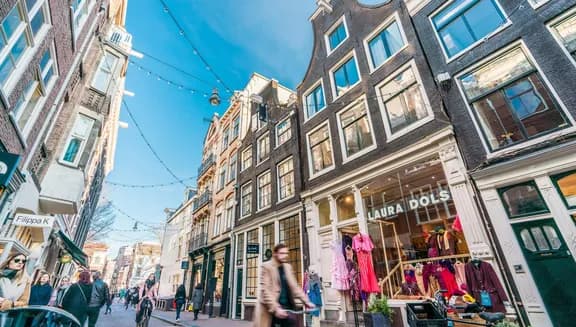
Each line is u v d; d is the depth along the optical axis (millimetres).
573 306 4168
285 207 11203
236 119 19344
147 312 8383
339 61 10922
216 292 14859
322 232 9242
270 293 3195
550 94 5273
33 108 6320
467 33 7062
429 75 7453
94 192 20672
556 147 4723
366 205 8273
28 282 8445
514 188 5289
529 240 4859
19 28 4957
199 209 21016
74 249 12273
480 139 5969
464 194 5832
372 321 5371
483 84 6324
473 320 5094
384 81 8742
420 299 6250
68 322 2793
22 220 6020
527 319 4496
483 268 5000
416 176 7227
